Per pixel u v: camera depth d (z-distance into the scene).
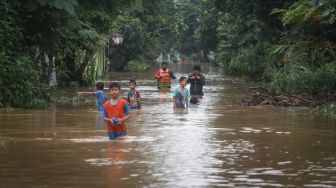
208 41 92.12
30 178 9.51
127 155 11.61
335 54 28.66
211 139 13.95
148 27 88.50
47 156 11.48
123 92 34.56
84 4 26.83
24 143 13.18
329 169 10.27
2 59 22.81
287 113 20.98
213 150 12.27
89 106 24.22
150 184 9.07
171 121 18.14
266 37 43.56
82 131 15.46
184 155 11.63
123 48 81.62
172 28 97.88
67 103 25.86
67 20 25.69
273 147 12.73
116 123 13.93
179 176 9.65
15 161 10.95
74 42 34.22
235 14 43.59
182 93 23.30
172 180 9.35
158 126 16.67
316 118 19.19
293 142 13.52
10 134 14.77
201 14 89.81
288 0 39.50
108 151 12.09
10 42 23.58
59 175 9.73
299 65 27.50
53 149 12.33
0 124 17.08
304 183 9.17
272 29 42.34
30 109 22.42
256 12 41.59
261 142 13.48
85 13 29.06
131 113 21.03
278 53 30.39
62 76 39.00
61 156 11.48
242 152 12.02
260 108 23.28
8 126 16.56
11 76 22.91
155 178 9.48
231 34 61.69
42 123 17.39
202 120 18.47
